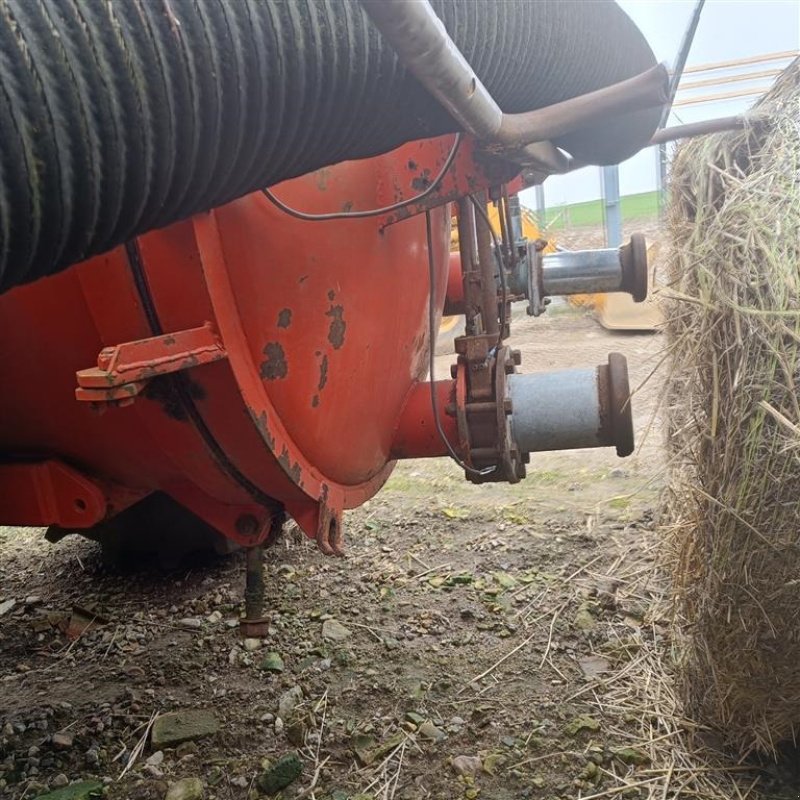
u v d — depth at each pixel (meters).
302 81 1.45
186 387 1.85
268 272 1.92
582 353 8.10
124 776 2.31
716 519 1.92
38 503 2.34
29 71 1.10
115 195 1.27
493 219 4.94
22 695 2.79
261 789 2.23
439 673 2.72
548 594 3.20
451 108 1.39
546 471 4.76
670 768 2.17
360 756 2.33
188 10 1.27
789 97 1.96
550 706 2.48
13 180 1.11
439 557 3.66
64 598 3.58
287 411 2.05
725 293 1.86
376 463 2.57
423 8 1.16
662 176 2.64
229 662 2.89
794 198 1.78
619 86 1.64
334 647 2.93
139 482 2.39
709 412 1.96
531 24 1.87
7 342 2.06
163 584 3.60
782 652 1.89
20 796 2.24
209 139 1.36
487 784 2.18
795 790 2.09
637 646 2.75
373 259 2.34
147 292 1.77
